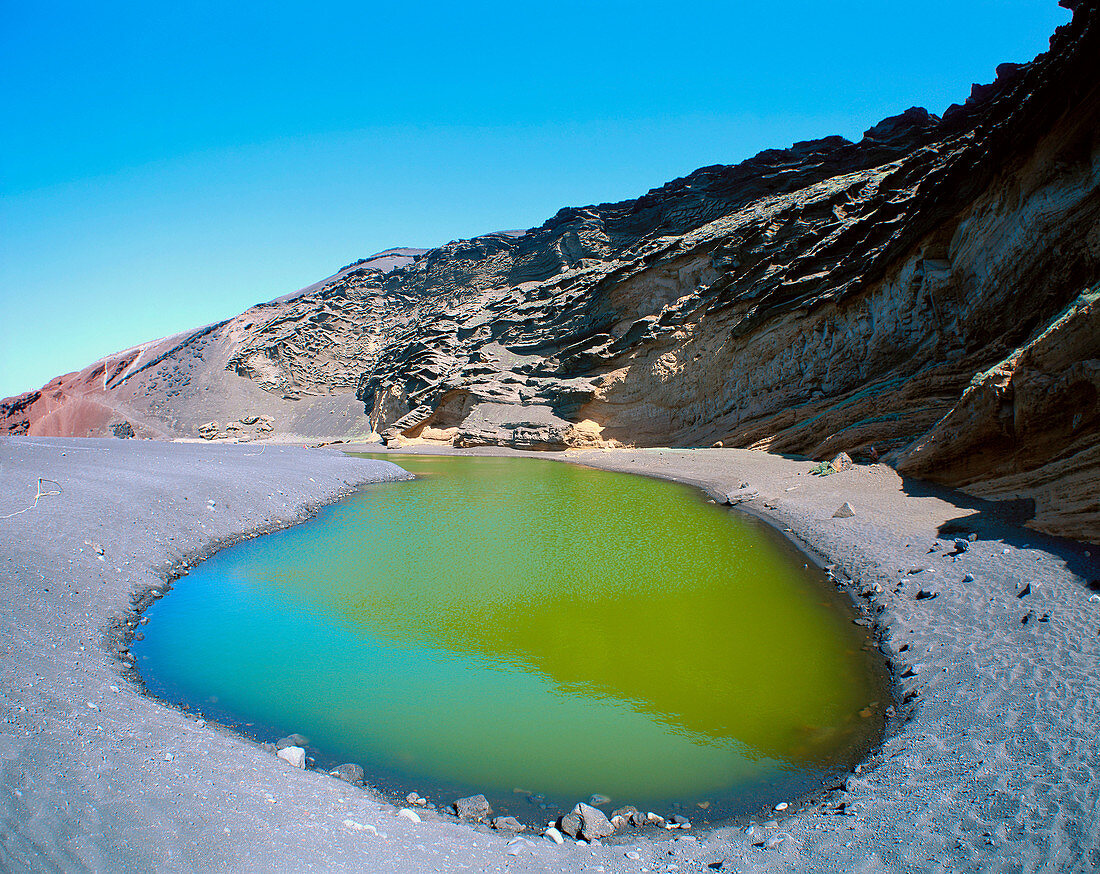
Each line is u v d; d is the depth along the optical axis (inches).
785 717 362.6
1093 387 562.6
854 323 1347.2
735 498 1023.0
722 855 233.6
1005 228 930.7
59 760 230.5
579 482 1421.0
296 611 555.5
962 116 1905.8
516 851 235.3
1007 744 274.7
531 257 3786.9
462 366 2957.7
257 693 401.7
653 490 1242.0
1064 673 321.7
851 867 214.7
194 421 3700.8
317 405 3779.5
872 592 528.7
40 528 573.6
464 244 4539.9
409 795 291.7
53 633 413.1
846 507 757.3
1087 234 775.7
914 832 229.0
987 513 614.9
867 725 341.1
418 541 824.3
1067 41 829.2
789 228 1857.8
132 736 278.4
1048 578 439.5
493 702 394.3
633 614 545.0
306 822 231.0
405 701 395.2
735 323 1774.1
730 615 529.3
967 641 392.5
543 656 463.5
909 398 1033.5
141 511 720.3
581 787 305.1
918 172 1526.8
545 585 631.2
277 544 795.4
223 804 230.1
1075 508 515.2
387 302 4589.1
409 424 2842.0
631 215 3368.6
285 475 1164.5
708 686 407.8
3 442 1107.3
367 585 632.4
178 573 639.1
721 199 2630.4
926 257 1133.7
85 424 3895.2
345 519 974.4
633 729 359.9
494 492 1272.1
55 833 186.1
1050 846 205.3
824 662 426.0
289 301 4702.3
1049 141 834.2
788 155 2647.6
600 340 2471.7
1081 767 242.7
